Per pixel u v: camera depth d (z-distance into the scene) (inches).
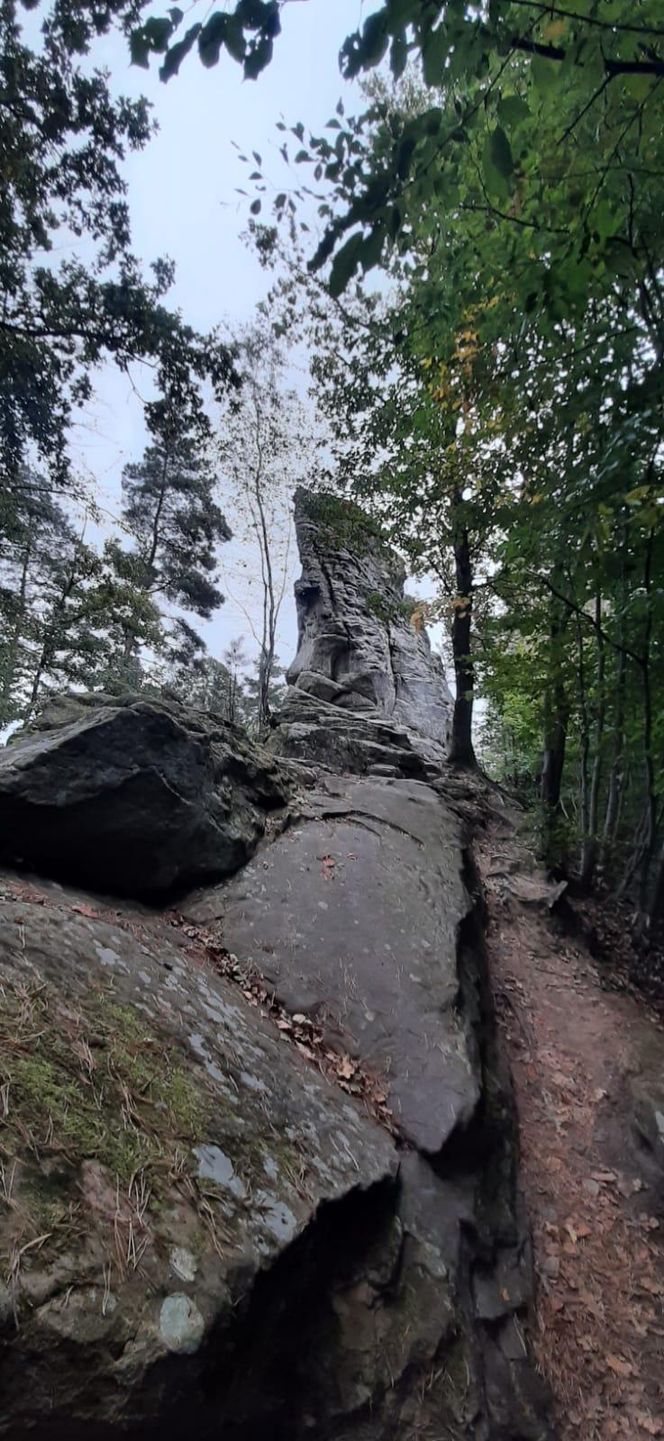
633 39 73.3
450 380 256.1
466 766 503.8
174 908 173.5
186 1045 99.6
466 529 404.2
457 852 244.7
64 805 154.0
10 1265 53.2
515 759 590.9
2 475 550.3
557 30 70.9
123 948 118.0
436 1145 119.7
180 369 501.7
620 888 292.4
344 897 187.3
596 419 165.6
